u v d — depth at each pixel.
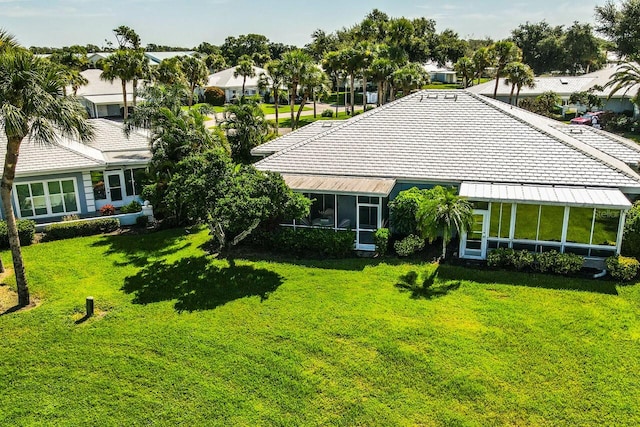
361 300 19.91
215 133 33.78
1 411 14.05
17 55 17.20
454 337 17.16
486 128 27.59
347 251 24.80
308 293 20.62
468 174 25.05
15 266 19.53
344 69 70.50
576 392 14.41
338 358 16.16
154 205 29.80
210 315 19.05
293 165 27.55
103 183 32.03
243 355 16.44
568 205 21.66
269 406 14.12
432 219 22.47
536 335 17.19
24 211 29.70
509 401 14.10
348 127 29.55
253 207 21.12
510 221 23.06
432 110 29.69
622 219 21.48
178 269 23.41
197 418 13.73
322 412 13.86
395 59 72.94
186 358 16.33
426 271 22.50
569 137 29.09
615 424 13.22
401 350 16.48
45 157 29.88
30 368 15.95
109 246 26.70
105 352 16.75
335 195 25.23
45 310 19.55
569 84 72.56
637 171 28.98
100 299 20.50
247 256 24.83
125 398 14.55
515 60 69.94
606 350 16.27
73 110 18.22
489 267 22.81
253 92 92.38
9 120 16.25
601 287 20.61
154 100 30.62
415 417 13.61
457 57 114.88
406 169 26.06
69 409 14.13
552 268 21.89
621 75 55.81
